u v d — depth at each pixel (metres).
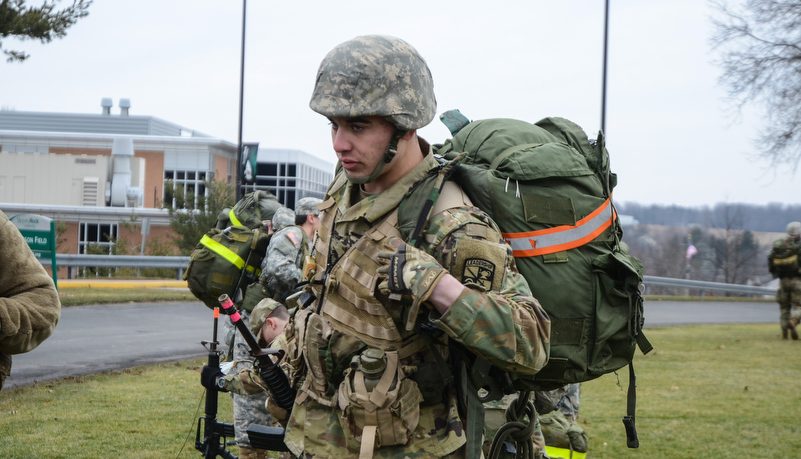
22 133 38.28
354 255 2.20
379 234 2.18
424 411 2.20
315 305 2.33
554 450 4.46
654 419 6.73
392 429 2.12
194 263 5.14
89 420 6.05
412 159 2.25
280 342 2.70
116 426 5.88
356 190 2.35
